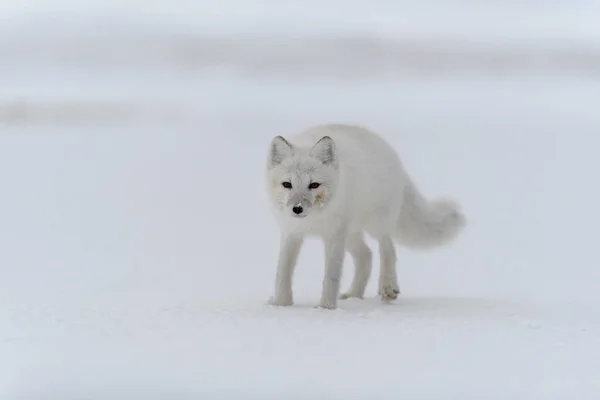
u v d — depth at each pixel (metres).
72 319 13.21
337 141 16.28
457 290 18.30
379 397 8.92
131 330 12.30
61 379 9.56
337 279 15.55
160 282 18.59
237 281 19.00
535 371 10.05
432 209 18.58
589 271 20.44
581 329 12.86
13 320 13.12
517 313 14.51
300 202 14.75
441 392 9.12
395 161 17.17
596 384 9.48
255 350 10.96
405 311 14.66
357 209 16.20
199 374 9.74
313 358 10.54
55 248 23.45
